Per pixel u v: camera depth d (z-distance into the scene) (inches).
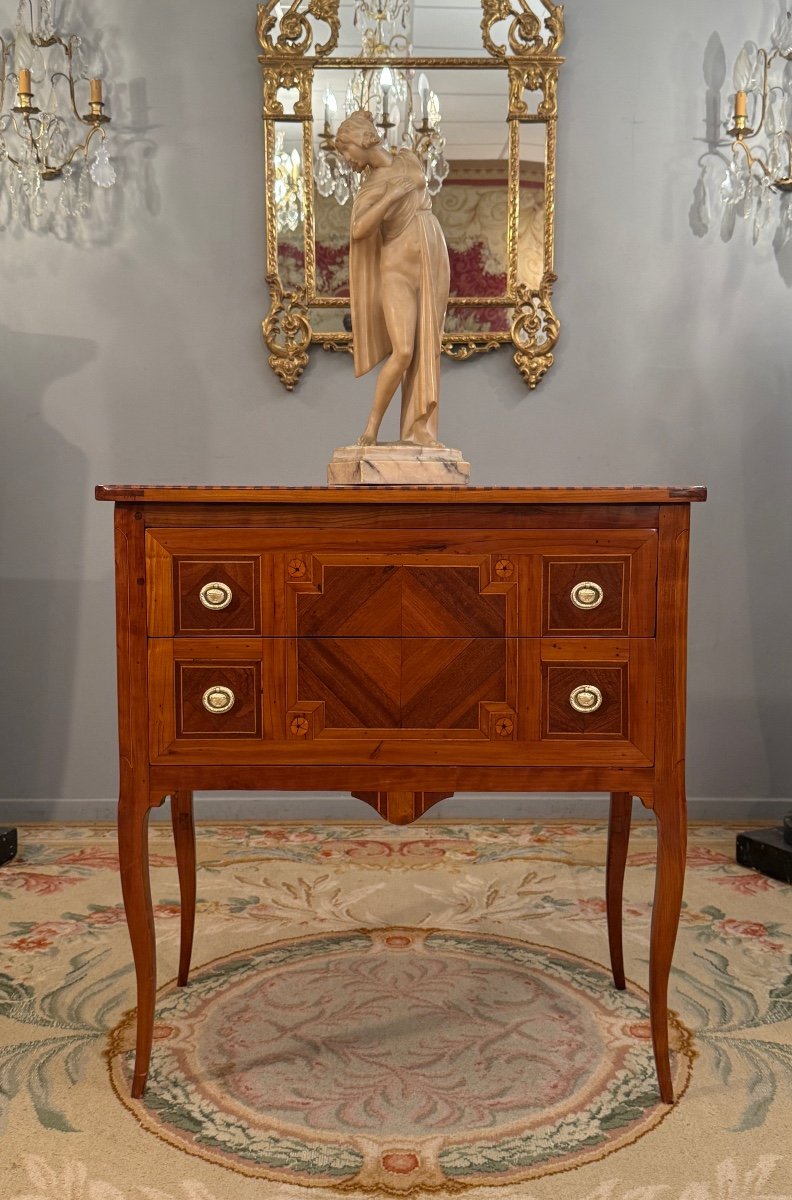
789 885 108.5
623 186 128.5
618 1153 60.9
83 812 132.4
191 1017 78.5
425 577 64.8
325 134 126.4
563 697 65.3
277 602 64.9
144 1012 67.1
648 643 65.0
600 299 129.6
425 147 126.4
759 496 131.6
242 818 133.0
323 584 64.9
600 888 107.4
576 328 130.0
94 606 131.2
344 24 125.6
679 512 64.4
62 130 126.7
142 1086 67.4
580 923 97.7
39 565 130.9
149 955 67.1
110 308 129.0
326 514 64.6
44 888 107.0
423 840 124.1
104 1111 65.6
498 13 124.5
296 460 130.8
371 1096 67.4
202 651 65.2
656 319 130.0
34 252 128.3
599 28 126.7
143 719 65.5
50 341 129.3
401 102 125.8
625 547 64.6
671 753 65.4
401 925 97.2
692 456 131.3
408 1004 80.8
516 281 128.0
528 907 101.9
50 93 126.8
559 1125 64.0
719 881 109.7
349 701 65.5
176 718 65.5
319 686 65.4
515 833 127.1
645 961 88.7
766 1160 60.1
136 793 65.9
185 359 129.6
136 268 128.7
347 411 130.1
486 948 91.8
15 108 122.0
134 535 64.6
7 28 126.4
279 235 127.4
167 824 130.3
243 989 83.4
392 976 85.9
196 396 130.0
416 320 76.6
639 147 128.0
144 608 65.0
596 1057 72.5
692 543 132.0
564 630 64.9
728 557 132.1
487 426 131.0
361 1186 58.0
